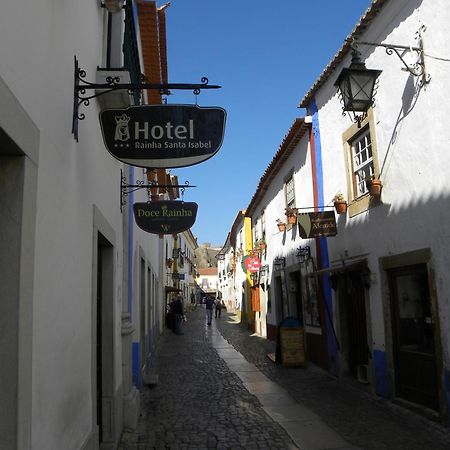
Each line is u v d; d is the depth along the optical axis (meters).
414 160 6.74
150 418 7.04
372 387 8.21
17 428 2.45
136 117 4.20
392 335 7.55
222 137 4.22
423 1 6.39
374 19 7.77
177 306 21.72
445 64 5.94
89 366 4.39
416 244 6.73
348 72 6.52
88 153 4.57
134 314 8.77
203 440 5.98
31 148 2.75
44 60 3.06
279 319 16.00
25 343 2.58
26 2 2.70
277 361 11.90
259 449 5.62
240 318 29.55
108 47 5.97
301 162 12.20
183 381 9.94
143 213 8.77
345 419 6.76
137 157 4.16
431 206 6.35
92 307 4.58
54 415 3.15
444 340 6.08
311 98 11.06
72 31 3.87
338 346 9.74
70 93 3.80
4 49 2.35
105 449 5.42
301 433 6.17
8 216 2.59
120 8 5.31
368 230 8.23
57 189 3.37
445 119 5.99
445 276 6.05
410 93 6.79
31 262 2.71
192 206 8.84
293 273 13.66
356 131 8.64
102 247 6.06
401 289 7.40
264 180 16.61
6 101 2.35
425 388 6.71
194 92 4.18
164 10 9.61
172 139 4.19
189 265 49.47
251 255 19.73
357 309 9.23
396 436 5.91
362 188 8.77
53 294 3.20
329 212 9.34
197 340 18.52
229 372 10.94
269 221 17.12
